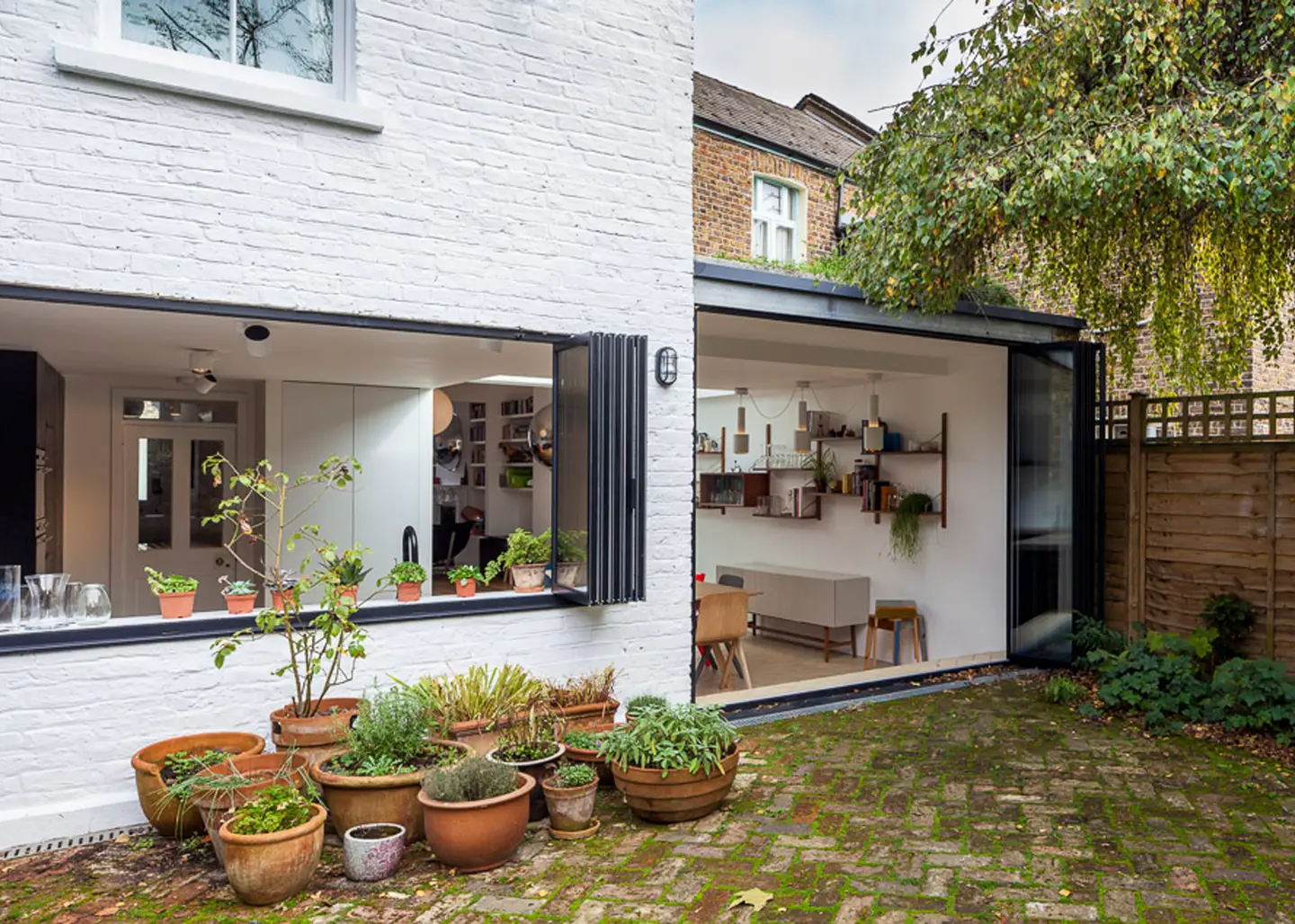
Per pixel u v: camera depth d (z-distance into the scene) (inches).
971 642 348.2
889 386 387.2
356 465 193.2
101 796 163.3
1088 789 182.4
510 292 197.0
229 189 168.2
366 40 181.0
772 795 179.8
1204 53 207.6
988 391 341.4
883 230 232.1
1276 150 170.7
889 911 130.6
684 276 220.4
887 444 380.5
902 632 374.9
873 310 259.1
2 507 229.9
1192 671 241.8
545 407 314.7
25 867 148.5
